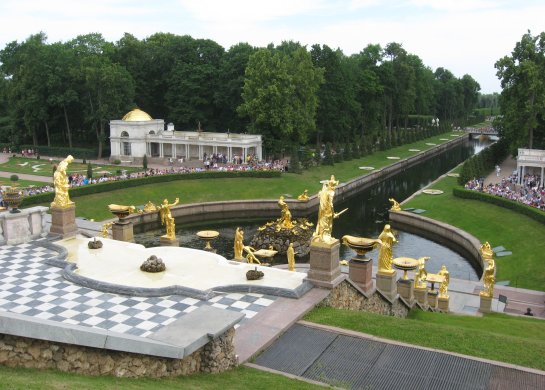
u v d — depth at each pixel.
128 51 140.50
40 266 33.16
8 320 15.50
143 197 86.38
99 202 80.88
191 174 95.62
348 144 130.38
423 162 149.62
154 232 76.25
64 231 38.59
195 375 18.75
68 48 144.75
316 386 18.75
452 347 23.05
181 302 27.58
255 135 113.69
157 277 31.05
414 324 26.17
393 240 35.25
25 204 73.12
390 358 21.69
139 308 26.81
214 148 116.06
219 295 28.64
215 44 142.25
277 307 26.67
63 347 16.64
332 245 29.12
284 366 20.94
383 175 124.25
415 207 85.31
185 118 133.88
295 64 115.69
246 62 128.50
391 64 164.62
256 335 23.25
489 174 110.44
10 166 114.56
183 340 17.83
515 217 70.69
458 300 45.84
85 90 129.12
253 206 89.50
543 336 30.73
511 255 60.28
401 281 37.88
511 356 22.33
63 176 38.56
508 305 45.38
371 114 156.88
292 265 37.06
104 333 16.88
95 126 129.00
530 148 103.25
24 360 16.22
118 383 15.92
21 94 130.75
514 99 102.81
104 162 121.31
